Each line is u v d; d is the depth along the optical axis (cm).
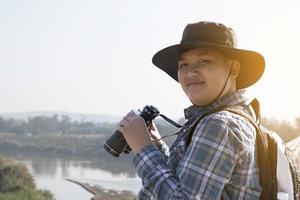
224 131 194
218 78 216
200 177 191
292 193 208
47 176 7756
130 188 6400
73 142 15075
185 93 226
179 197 193
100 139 15175
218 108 210
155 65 265
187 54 220
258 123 229
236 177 197
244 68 231
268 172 203
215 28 218
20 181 5497
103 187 6488
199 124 204
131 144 220
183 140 213
